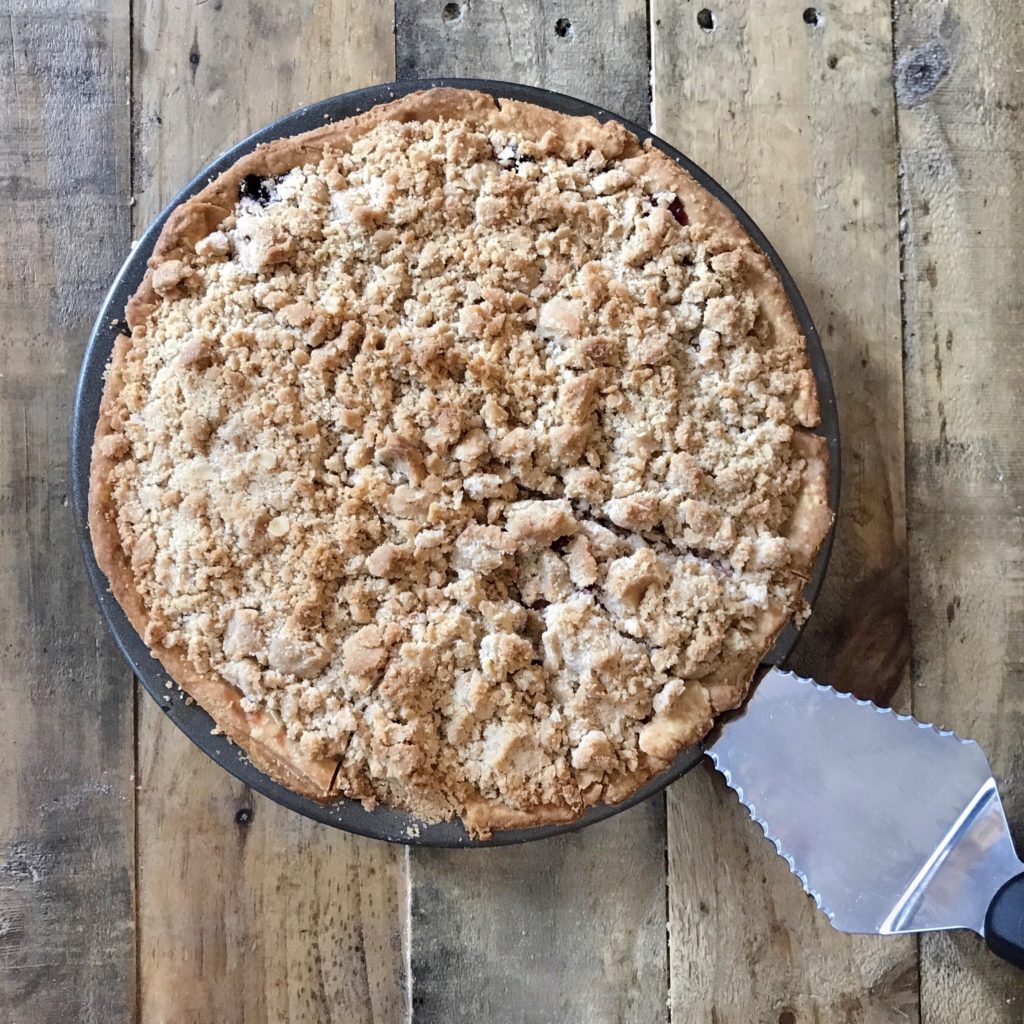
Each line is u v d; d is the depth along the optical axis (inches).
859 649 18.3
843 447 18.5
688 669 15.9
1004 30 18.9
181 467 15.9
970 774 16.4
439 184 16.5
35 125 18.3
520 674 15.8
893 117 18.9
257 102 18.4
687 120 18.7
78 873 17.9
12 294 18.2
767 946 18.1
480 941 18.0
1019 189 18.9
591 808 16.0
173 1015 17.8
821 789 16.4
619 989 18.0
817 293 18.6
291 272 16.2
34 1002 17.8
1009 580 18.6
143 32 18.4
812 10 18.9
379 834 15.9
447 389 16.0
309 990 17.9
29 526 18.1
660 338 16.2
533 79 18.6
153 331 16.3
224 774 18.0
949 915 16.3
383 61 18.5
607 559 16.0
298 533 15.7
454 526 15.9
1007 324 18.8
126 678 18.1
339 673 15.7
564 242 16.4
